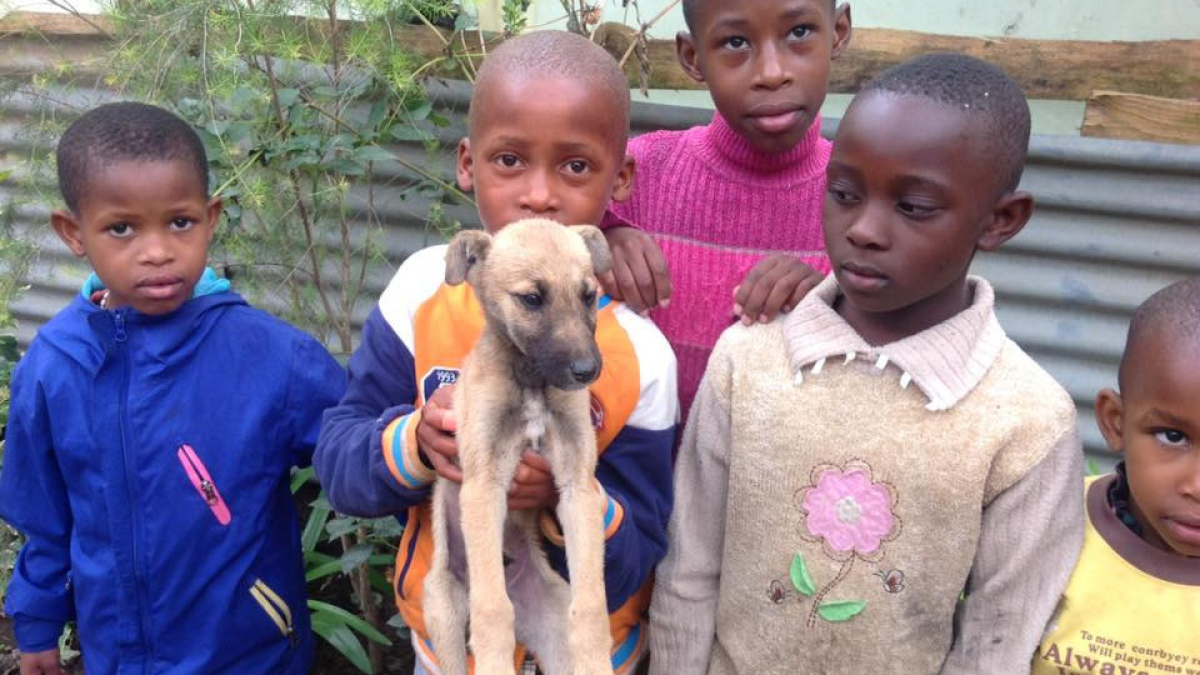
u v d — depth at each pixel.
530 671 0.86
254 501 1.00
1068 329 1.48
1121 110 1.36
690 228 1.01
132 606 0.98
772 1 0.90
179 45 1.24
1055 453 0.77
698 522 0.88
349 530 1.24
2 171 1.56
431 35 1.43
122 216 0.94
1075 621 0.78
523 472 0.78
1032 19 1.58
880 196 0.74
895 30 1.49
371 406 0.91
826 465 0.80
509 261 0.76
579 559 0.75
